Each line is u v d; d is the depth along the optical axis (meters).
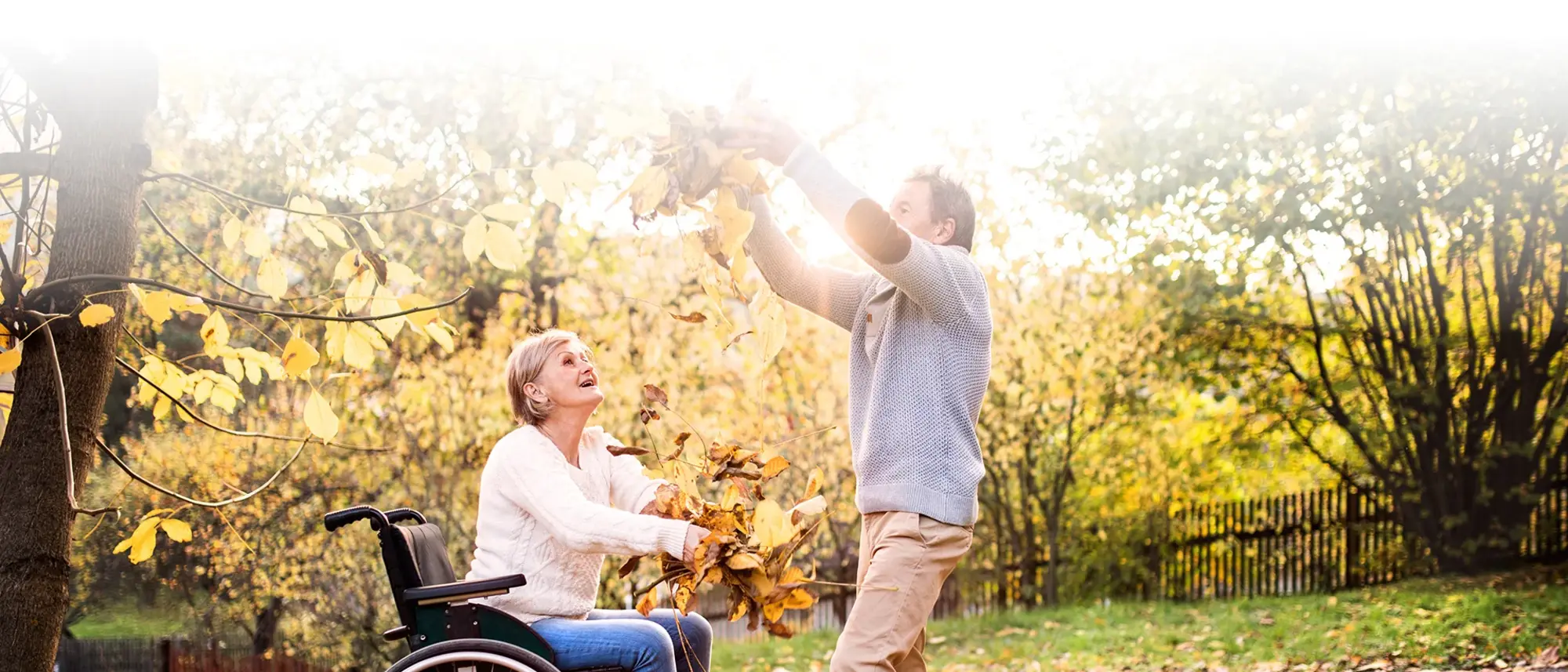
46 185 3.54
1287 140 8.68
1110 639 8.02
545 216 8.27
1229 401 11.16
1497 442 9.78
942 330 2.64
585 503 2.71
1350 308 10.13
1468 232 8.98
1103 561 10.57
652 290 8.66
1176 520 10.90
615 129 2.50
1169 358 10.29
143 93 3.34
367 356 3.29
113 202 3.27
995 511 10.48
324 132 7.32
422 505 7.64
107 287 3.28
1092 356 10.04
